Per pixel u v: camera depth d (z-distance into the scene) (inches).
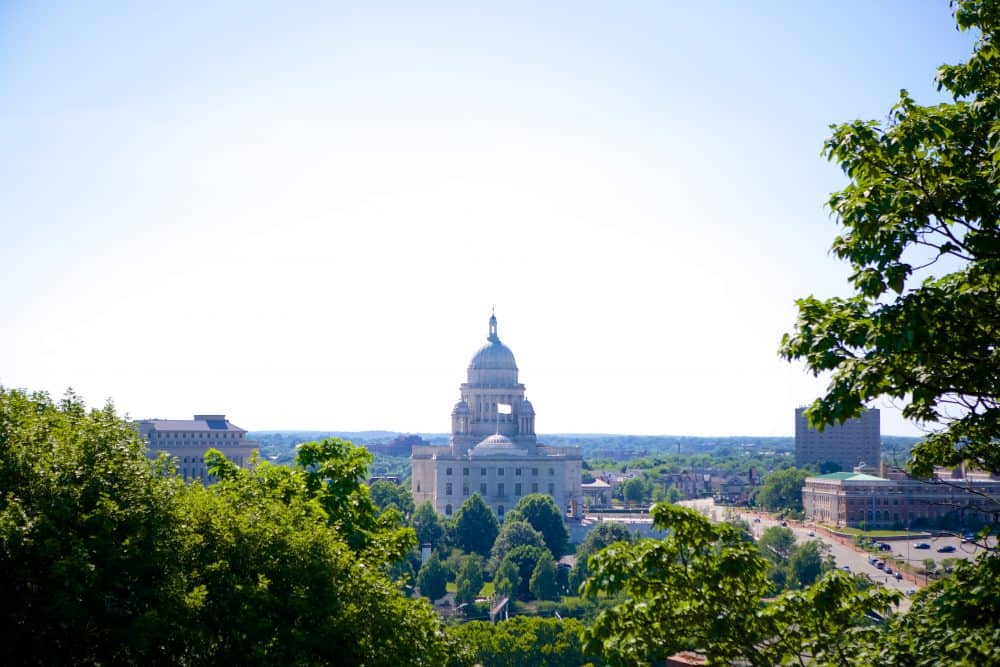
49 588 2249.0
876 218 1833.2
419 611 2918.3
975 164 1920.5
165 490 2593.5
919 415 1977.1
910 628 1811.0
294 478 3181.6
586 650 1923.0
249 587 2458.2
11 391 2854.3
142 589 2348.7
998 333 1800.0
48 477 2433.6
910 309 1724.9
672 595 1891.0
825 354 1814.7
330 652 2506.2
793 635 1925.4
